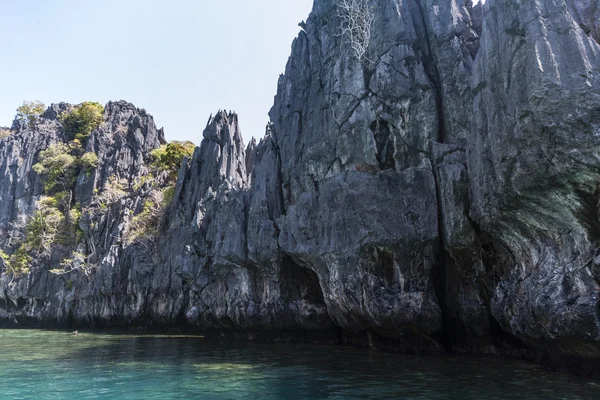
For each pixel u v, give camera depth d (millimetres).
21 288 64688
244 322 36219
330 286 27812
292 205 31297
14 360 26141
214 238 40531
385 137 27984
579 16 18328
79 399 15930
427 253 24469
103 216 63438
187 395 16391
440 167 23797
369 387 17047
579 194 16125
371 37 29500
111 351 30344
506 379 17609
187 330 46188
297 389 17094
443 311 25422
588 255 16109
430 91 26531
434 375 18922
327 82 32000
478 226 22609
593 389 15289
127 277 52594
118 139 77375
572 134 15625
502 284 21375
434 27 27609
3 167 79938
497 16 19844
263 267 34281
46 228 69000
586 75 15625
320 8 34906
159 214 55812
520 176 17469
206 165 51219
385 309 25031
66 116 86625
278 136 36844
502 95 19000
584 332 15625
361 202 25938
